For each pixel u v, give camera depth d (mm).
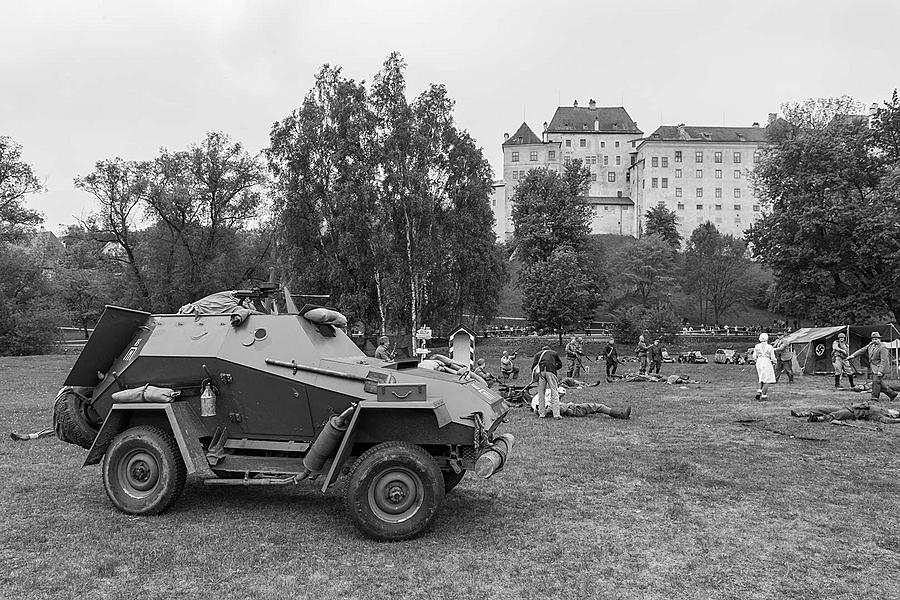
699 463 9938
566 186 67812
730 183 113000
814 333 31422
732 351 40625
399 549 6059
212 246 49531
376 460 6285
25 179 48875
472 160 41000
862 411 14398
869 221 38219
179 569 5539
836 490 8320
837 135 42688
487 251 42281
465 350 23844
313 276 38844
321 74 40750
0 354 47094
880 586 5293
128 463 7145
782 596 5098
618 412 14789
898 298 39281
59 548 6035
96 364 7684
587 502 7754
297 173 39719
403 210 39031
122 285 50125
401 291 38125
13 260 50594
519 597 5031
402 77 40125
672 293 78812
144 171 48344
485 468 6457
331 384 6969
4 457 10156
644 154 112875
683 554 6004
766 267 46656
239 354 7230
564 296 55250
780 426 13523
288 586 5188
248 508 7383
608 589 5195
